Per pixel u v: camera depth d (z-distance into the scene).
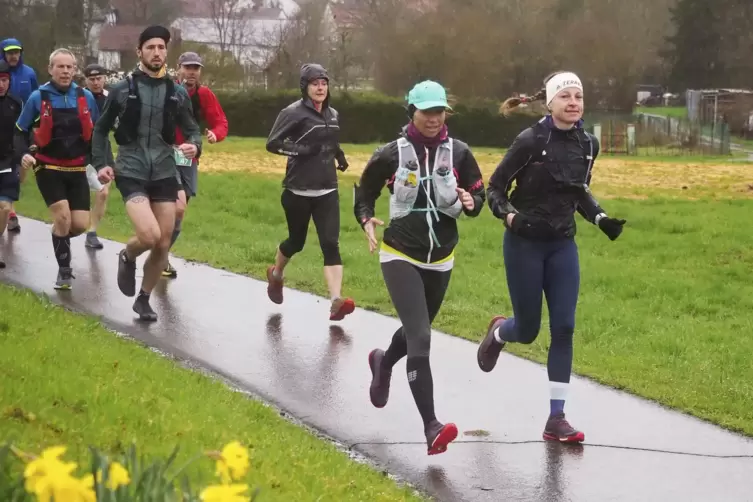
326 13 55.41
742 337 8.96
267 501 4.23
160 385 5.84
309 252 12.49
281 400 6.53
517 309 6.20
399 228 5.69
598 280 11.60
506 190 6.01
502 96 54.03
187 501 3.04
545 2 55.81
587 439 6.04
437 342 8.22
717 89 69.75
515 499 5.14
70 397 5.08
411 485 5.26
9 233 12.10
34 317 7.07
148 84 7.57
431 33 51.75
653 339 8.62
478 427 6.20
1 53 11.15
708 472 5.57
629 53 58.84
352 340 8.08
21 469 3.80
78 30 48.44
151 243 7.58
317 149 8.48
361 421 6.22
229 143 34.09
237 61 50.66
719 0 72.19
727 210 18.77
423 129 5.63
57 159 8.95
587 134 6.04
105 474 3.00
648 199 20.92
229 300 9.26
